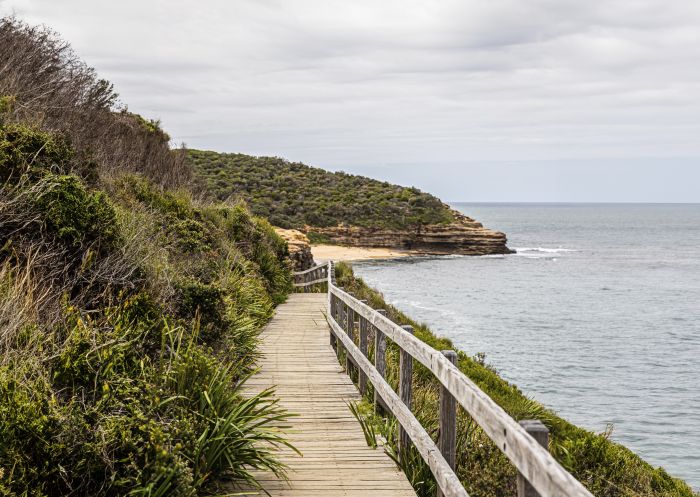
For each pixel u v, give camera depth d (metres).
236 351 9.20
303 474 5.53
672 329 32.06
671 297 45.06
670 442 15.88
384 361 7.26
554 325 32.16
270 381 9.11
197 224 14.17
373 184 84.31
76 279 6.77
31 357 4.77
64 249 7.00
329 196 75.75
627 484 9.12
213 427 5.23
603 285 51.69
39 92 10.86
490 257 76.06
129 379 4.80
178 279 8.36
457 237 76.25
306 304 19.70
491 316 34.16
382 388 6.66
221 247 15.72
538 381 21.11
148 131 18.12
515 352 25.30
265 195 69.88
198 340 7.68
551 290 47.12
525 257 78.00
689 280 56.94
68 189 7.45
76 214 7.28
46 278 6.55
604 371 22.80
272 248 23.12
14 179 7.50
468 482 6.15
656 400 19.31
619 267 69.19
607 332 30.69
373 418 7.11
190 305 8.03
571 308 38.38
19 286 5.84
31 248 6.52
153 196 13.11
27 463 3.98
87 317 6.18
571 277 57.38
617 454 9.77
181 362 5.54
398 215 75.88
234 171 72.38
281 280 21.98
